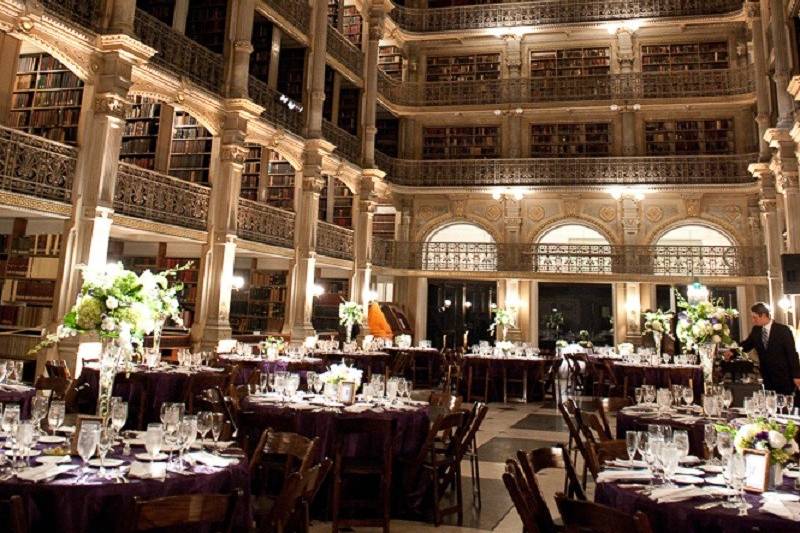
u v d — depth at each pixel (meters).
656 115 19.84
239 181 13.04
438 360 15.85
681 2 19.30
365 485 5.57
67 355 8.98
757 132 18.89
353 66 18.50
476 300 21.14
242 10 13.27
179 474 3.27
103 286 4.31
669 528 3.01
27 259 10.01
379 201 20.70
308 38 16.09
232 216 12.77
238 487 3.56
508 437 9.16
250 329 16.02
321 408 5.62
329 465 3.39
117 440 4.02
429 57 21.94
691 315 7.37
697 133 19.58
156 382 7.59
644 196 19.58
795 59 13.09
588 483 6.64
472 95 20.89
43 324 9.71
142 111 12.58
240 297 16.34
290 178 16.55
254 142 14.20
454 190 20.52
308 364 10.55
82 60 9.68
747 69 18.70
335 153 17.34
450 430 6.73
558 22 20.23
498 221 20.66
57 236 10.00
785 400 6.00
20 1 8.42
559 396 13.93
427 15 21.39
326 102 18.02
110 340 4.29
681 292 19.17
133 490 3.03
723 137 19.41
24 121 10.41
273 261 16.06
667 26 19.70
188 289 13.23
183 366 8.60
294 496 2.97
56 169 9.23
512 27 20.62
